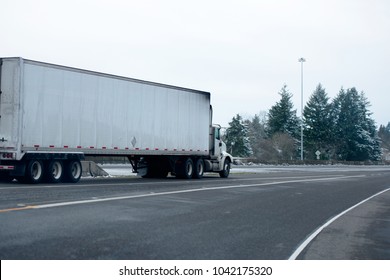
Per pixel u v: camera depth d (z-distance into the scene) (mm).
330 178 37625
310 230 12305
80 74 21344
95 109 22094
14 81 18922
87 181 22734
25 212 11688
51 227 10078
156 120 25797
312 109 94062
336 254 9469
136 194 17328
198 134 29266
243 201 17562
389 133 164750
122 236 9727
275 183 27969
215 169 31594
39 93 19641
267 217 14086
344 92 100375
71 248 8414
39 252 8008
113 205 14008
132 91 24172
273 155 82625
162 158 27734
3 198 14047
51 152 20125
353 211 17109
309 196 21375
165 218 12438
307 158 93250
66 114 20734
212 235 10570
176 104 27312
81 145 21438
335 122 97875
